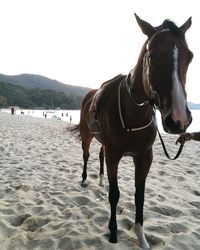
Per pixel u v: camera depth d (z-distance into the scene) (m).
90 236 3.19
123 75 3.35
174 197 4.52
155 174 5.95
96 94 3.87
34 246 3.03
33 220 3.56
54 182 5.26
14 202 4.18
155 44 2.28
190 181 5.47
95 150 9.11
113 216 3.17
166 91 2.14
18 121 26.75
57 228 3.40
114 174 3.12
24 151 8.41
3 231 3.32
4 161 6.93
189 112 2.13
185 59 2.20
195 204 4.30
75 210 3.88
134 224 3.48
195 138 2.94
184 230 3.42
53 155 7.97
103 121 3.23
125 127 2.88
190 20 2.55
